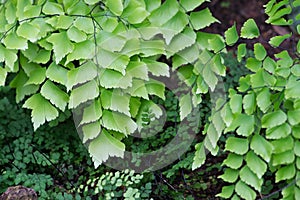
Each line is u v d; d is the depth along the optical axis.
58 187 0.73
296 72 0.63
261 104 0.63
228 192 0.64
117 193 0.69
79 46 0.65
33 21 0.66
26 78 0.73
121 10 0.65
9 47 0.65
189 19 0.68
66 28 0.65
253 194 0.63
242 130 0.63
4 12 0.69
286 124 0.62
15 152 0.74
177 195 0.72
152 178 0.72
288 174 0.62
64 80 0.66
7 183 0.71
